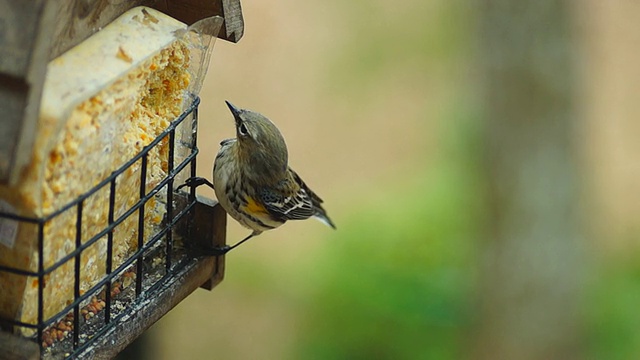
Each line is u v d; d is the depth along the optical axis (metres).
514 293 14.11
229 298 16.83
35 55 5.46
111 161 6.77
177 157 7.82
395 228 16.80
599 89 21.84
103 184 6.68
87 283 6.98
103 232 6.81
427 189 17.94
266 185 9.51
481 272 14.35
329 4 22.31
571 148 13.80
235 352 16.16
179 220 7.95
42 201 6.11
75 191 6.43
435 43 21.64
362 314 15.52
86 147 6.41
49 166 6.12
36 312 6.53
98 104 6.48
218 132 19.23
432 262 15.96
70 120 6.22
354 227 17.09
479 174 14.24
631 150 20.47
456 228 16.47
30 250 6.22
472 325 14.59
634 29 23.45
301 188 10.23
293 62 21.14
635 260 17.20
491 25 13.55
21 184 5.93
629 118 21.28
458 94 20.52
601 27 23.45
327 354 15.29
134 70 6.80
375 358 15.10
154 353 11.77
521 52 13.46
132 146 7.00
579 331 14.31
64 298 6.76
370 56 21.50
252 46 21.31
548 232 13.94
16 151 5.48
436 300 15.29
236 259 17.30
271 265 17.14
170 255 7.69
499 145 13.81
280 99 20.42
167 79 7.49
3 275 6.37
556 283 14.05
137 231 7.47
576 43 13.60
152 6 7.70
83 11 6.60
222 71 20.72
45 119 5.86
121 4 7.11
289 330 16.11
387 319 15.36
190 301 16.86
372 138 19.91
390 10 22.17
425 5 22.20
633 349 14.96
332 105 20.53
